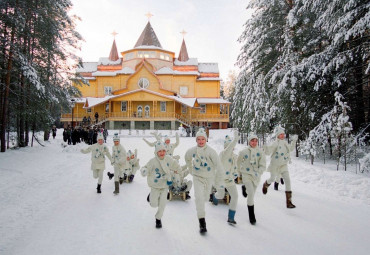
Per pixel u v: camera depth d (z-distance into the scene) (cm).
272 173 654
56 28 1658
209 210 606
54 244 432
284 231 477
